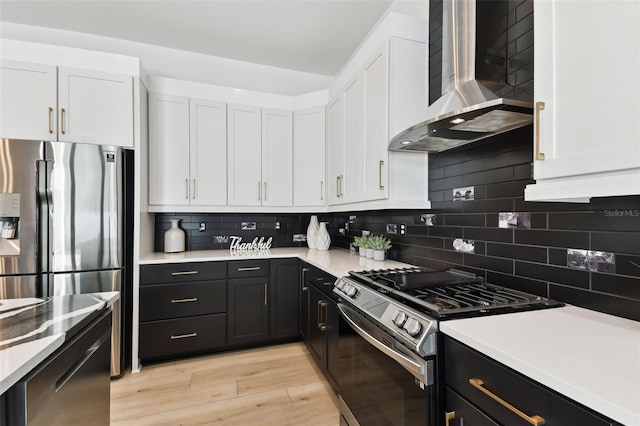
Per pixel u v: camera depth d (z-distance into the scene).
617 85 0.71
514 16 1.34
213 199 2.83
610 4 0.72
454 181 1.70
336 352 1.81
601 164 0.74
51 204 2.07
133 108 2.36
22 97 2.14
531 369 0.65
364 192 2.08
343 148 2.47
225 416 1.76
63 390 0.90
